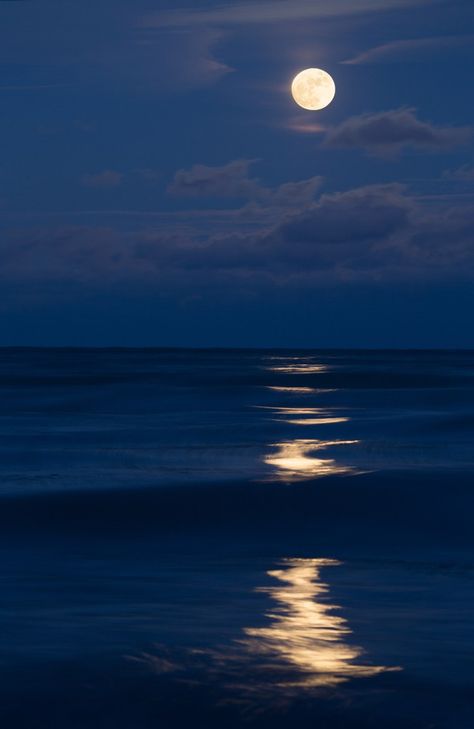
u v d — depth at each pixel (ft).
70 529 44.98
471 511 48.91
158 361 450.30
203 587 32.60
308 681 22.41
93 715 20.42
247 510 49.57
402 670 23.13
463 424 107.65
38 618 27.96
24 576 34.50
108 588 32.37
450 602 30.45
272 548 40.78
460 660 23.97
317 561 37.88
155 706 20.94
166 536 43.39
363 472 60.64
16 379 222.89
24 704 20.93
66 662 23.58
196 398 164.25
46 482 61.26
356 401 156.66
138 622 27.55
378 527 45.55
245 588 32.48
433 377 237.86
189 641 25.49
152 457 78.43
